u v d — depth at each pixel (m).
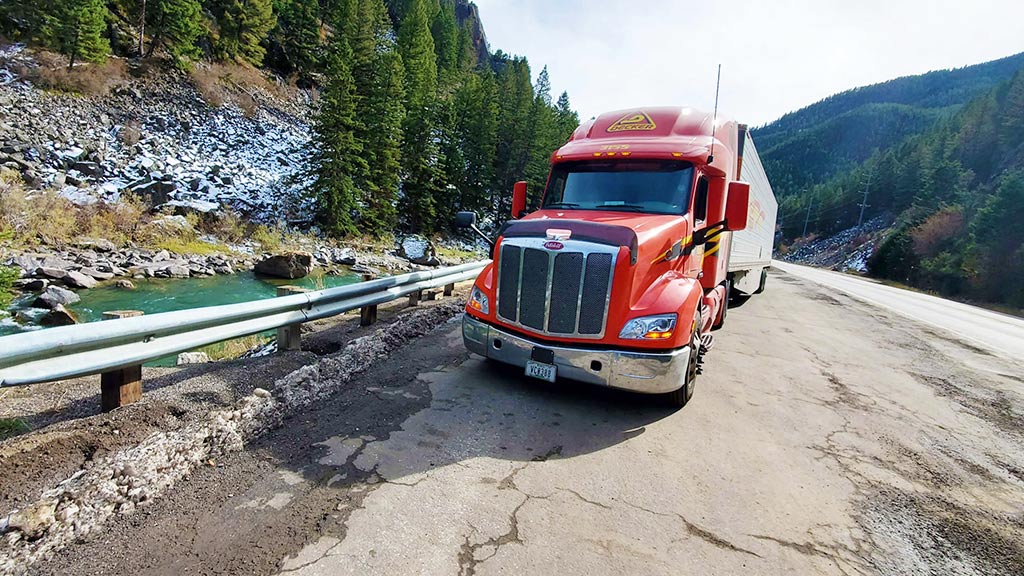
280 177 30.62
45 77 26.08
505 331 4.43
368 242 29.67
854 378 5.82
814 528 2.65
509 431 3.65
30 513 2.11
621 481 3.02
